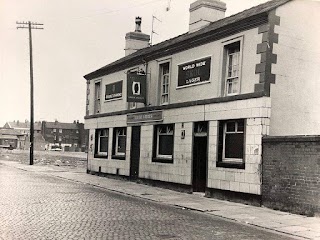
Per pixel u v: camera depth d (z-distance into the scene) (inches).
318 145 431.5
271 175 482.0
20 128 5447.8
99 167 931.3
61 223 340.5
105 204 470.6
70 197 517.7
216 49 588.7
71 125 5123.0
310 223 392.8
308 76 531.8
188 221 381.4
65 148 4461.1
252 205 502.9
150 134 738.2
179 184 645.9
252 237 321.7
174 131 666.8
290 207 455.2
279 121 508.1
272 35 506.6
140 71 785.6
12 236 284.0
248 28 532.4
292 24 523.8
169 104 685.9
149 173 732.7
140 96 745.0
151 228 335.9
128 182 778.8
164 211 440.5
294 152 457.1
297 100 522.9
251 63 524.1
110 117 900.0
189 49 649.0
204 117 595.8
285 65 515.5
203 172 603.2
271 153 484.1
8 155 2025.1
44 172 952.9
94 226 334.0
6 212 380.2
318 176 428.1
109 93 920.3
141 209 445.7
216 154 567.8
